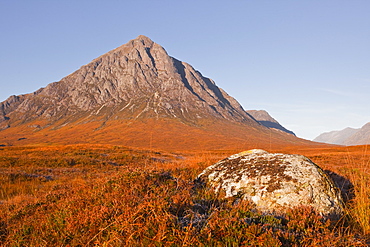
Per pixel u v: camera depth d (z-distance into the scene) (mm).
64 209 6379
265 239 4180
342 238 4648
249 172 7594
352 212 6422
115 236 4445
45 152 37031
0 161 25203
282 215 6109
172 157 41688
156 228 4508
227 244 4211
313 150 79062
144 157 35156
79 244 4785
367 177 9094
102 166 25766
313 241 4422
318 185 6668
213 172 8492
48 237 5301
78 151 38156
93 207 5742
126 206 5309
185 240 4086
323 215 6074
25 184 16641
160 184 7145
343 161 21422
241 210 5691
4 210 9344
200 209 5852
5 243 5770
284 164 7465
